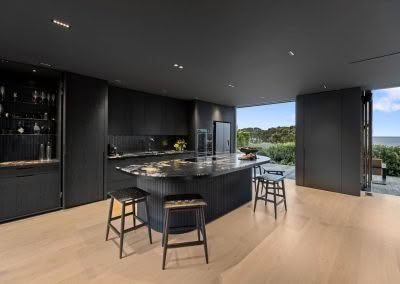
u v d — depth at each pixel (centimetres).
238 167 289
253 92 500
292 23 197
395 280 180
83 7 173
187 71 344
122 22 198
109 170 415
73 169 357
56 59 293
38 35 223
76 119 359
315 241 247
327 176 481
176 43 243
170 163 327
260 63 304
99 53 272
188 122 627
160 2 166
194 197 221
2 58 288
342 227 285
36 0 162
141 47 254
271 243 242
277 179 327
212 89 472
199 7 173
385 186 506
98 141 391
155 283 175
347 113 450
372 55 270
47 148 364
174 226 266
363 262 206
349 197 429
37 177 322
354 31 211
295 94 518
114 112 449
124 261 205
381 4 166
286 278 182
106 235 246
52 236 254
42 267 194
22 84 358
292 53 267
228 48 255
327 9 174
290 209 355
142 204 299
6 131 324
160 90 487
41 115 368
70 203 354
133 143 527
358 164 436
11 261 203
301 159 526
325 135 484
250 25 202
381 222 303
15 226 282
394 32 211
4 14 183
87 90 373
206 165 303
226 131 709
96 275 184
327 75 357
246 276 185
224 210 331
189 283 175
